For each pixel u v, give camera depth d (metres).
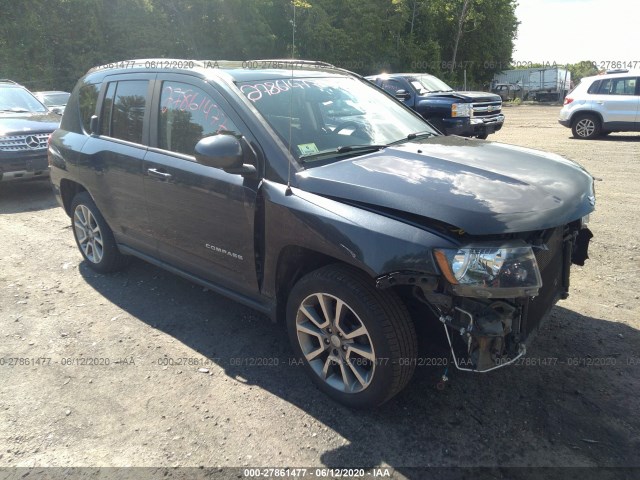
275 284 3.10
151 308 4.13
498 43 49.66
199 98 3.48
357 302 2.63
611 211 6.46
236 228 3.18
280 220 2.89
